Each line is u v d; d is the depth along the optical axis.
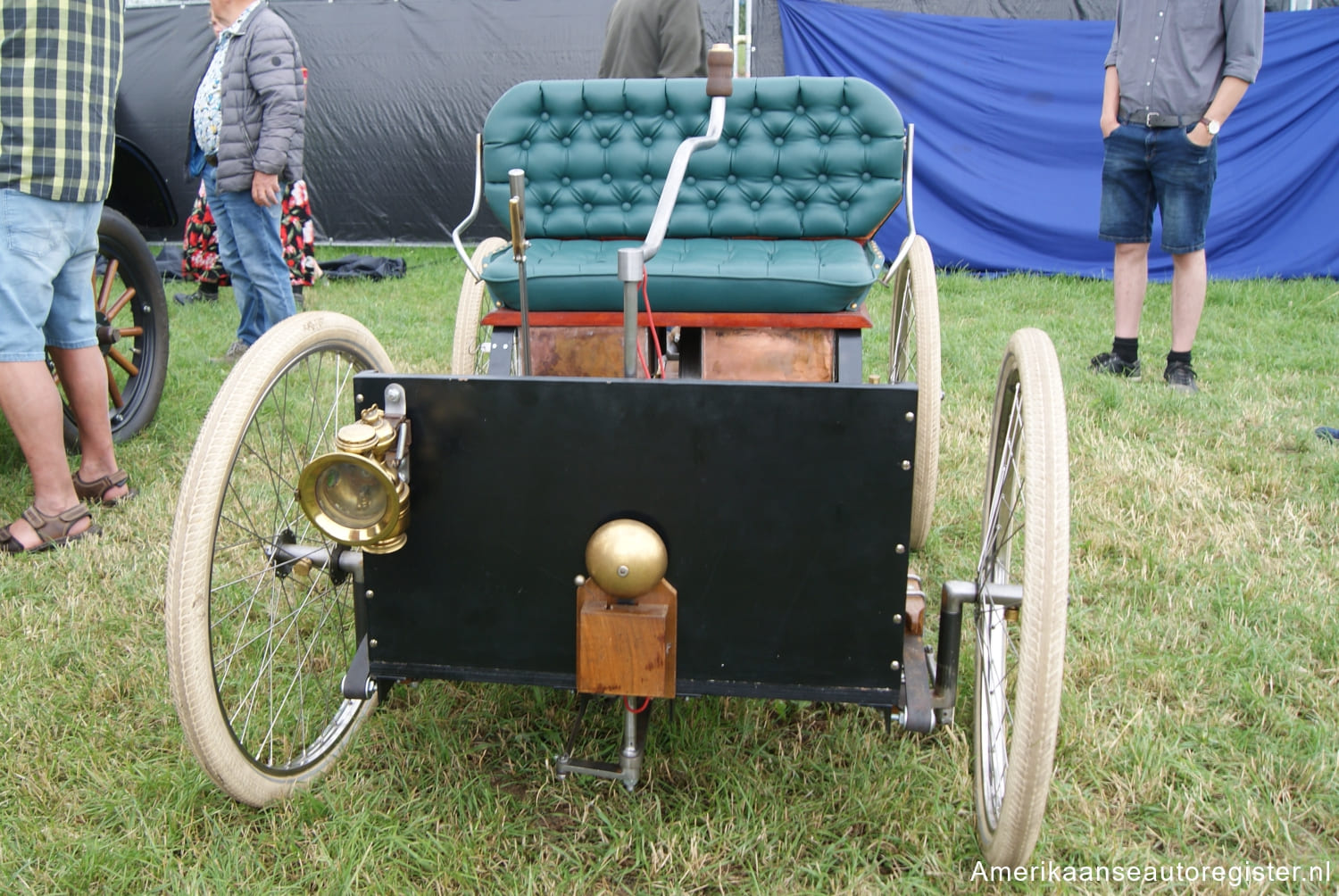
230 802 1.93
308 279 6.73
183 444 3.89
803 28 8.19
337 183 9.30
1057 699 1.56
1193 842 1.90
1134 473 3.58
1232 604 2.66
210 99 4.72
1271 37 7.50
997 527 2.12
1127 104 4.71
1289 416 4.27
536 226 2.67
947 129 8.09
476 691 2.30
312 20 9.04
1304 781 2.02
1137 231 4.92
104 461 3.35
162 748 2.11
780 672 1.73
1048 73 7.89
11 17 2.76
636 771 1.84
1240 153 7.68
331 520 1.62
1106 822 1.92
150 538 3.09
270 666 2.25
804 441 1.59
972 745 2.12
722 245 2.54
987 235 8.22
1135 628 2.55
